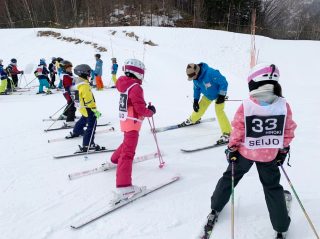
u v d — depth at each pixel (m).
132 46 19.61
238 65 18.91
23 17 33.31
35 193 3.61
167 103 8.61
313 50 21.47
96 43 19.84
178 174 3.96
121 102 3.56
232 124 2.60
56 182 3.87
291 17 36.69
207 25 33.22
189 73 5.09
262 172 2.64
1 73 12.00
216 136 5.37
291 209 3.12
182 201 3.36
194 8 33.72
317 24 35.16
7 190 3.70
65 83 6.15
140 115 3.51
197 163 4.29
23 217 3.15
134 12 34.06
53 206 3.34
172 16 34.50
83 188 3.70
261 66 2.48
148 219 3.07
